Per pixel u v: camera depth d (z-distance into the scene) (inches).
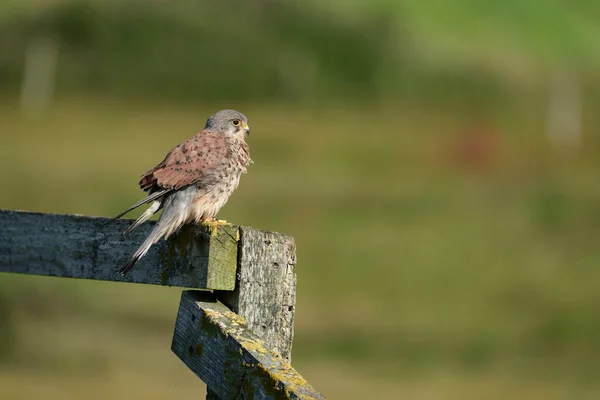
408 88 2491.4
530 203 1494.8
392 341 781.9
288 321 213.5
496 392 648.4
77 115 2138.3
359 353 739.4
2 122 2028.8
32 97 2257.6
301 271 1039.0
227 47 2433.6
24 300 780.6
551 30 2957.7
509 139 2155.5
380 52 2549.2
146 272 223.1
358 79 2491.4
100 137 1956.2
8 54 2357.3
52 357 656.4
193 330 206.4
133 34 2406.5
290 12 2564.0
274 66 2426.2
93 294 845.8
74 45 2393.0
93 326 748.6
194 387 617.0
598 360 739.4
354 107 2386.8
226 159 289.6
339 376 674.2
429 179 1697.8
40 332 709.9
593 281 1023.6
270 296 212.1
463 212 1411.2
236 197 1441.9
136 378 622.5
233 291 211.0
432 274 1045.8
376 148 1990.7
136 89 2308.1
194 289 218.7
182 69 2390.5
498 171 1834.4
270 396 181.0
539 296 957.8
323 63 2504.9
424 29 2741.1
